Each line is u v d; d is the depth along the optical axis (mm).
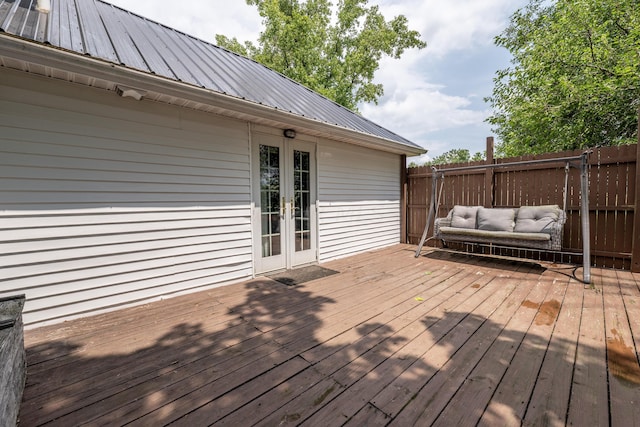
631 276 3490
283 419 1290
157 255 2848
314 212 4410
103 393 1474
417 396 1437
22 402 1399
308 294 3027
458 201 5449
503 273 3762
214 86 2748
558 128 6484
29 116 2160
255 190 3639
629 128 5785
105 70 2062
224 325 2291
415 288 3195
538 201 4508
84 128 2396
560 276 3559
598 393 1430
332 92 13102
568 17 6023
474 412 1321
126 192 2639
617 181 3814
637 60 4871
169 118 2869
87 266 2465
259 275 3721
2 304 1450
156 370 1680
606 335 2035
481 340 2000
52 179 2277
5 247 2119
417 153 5938
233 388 1513
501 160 4883
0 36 1661
